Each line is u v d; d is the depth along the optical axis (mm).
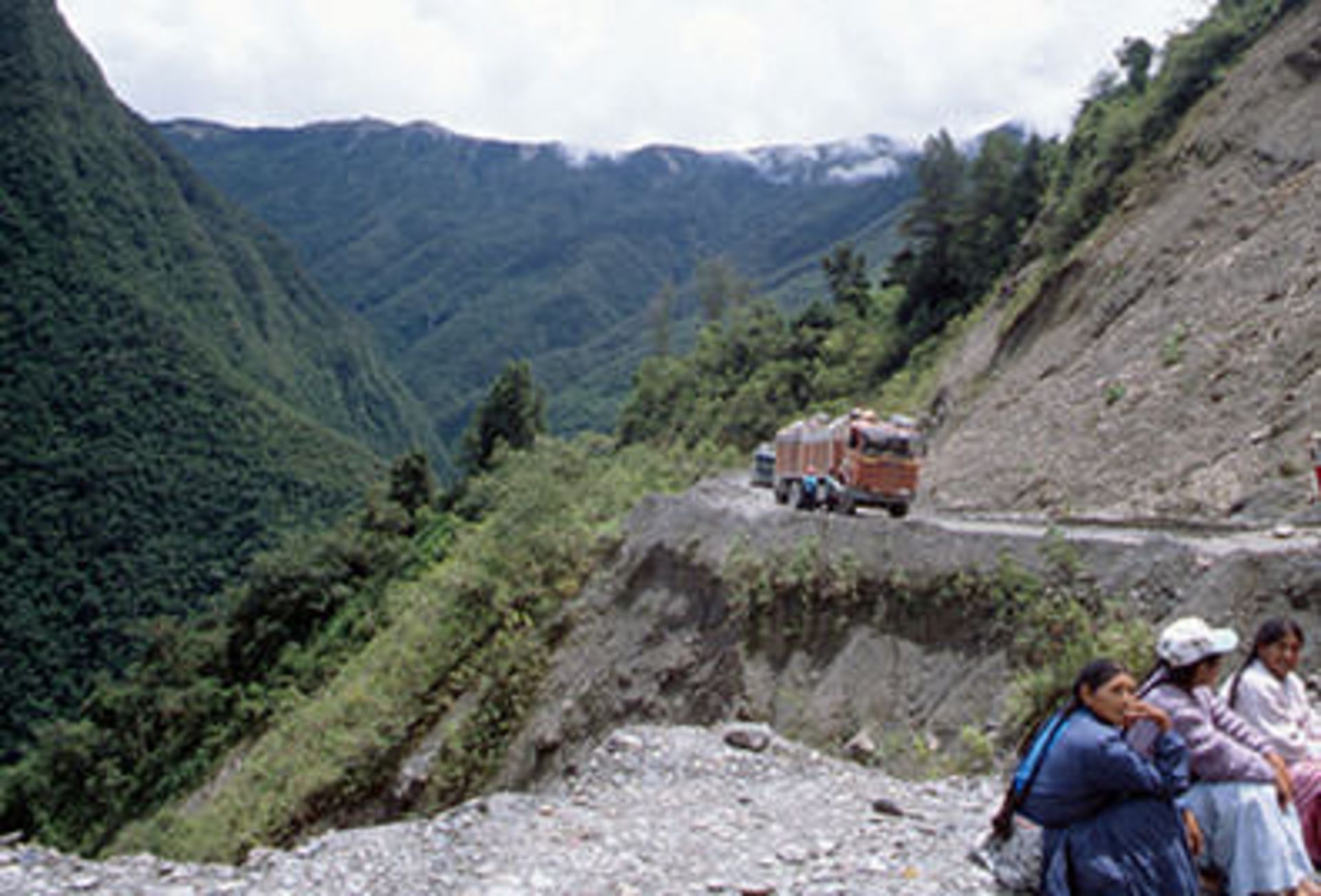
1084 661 10664
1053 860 5051
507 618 24625
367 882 7047
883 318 73188
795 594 16594
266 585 66312
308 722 29625
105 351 189500
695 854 7258
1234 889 5160
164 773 55531
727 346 88312
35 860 7254
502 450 72938
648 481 34906
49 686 131250
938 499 30062
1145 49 55906
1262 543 13430
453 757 22141
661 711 18141
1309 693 9227
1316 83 30250
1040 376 33094
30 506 157250
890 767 12586
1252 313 23469
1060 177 49781
